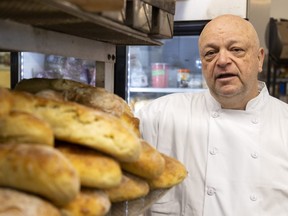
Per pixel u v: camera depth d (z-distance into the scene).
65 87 0.75
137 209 0.71
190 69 2.59
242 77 1.27
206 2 1.97
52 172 0.45
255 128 1.35
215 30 1.29
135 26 0.71
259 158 1.32
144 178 0.72
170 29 0.86
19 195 0.46
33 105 0.56
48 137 0.51
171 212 1.39
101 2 0.52
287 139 1.34
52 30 0.73
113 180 0.56
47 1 0.47
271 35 2.96
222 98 1.34
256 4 1.96
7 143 0.49
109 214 0.67
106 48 1.00
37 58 2.16
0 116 0.49
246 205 1.31
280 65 3.34
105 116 0.59
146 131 1.53
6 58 2.32
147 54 2.62
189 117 1.45
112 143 0.56
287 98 3.45
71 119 0.56
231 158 1.34
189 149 1.41
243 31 1.27
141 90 2.47
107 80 1.04
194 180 1.38
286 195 1.31
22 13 0.55
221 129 1.37
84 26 0.66
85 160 0.55
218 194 1.33
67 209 0.51
